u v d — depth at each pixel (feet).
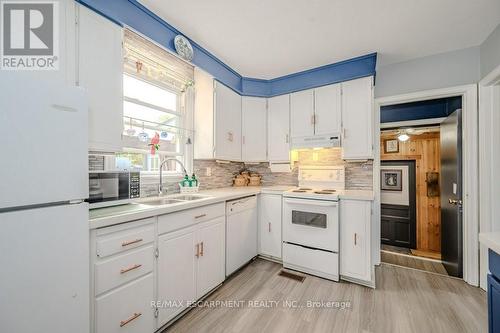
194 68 8.00
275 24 5.93
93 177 4.50
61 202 3.05
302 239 7.63
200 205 5.72
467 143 6.95
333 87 8.20
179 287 5.14
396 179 13.42
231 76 8.71
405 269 8.14
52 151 2.93
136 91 6.45
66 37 3.87
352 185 8.74
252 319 5.21
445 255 8.43
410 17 5.57
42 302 2.82
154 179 6.66
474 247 6.81
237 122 9.07
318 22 5.82
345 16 5.56
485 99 6.55
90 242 3.52
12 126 2.57
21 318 2.64
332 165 9.09
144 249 4.36
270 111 9.62
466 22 5.75
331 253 7.07
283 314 5.39
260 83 9.59
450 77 7.18
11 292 2.57
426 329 4.88
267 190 8.64
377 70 8.25
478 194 6.76
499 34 5.79
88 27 4.20
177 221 5.11
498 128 6.34
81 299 3.22
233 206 7.25
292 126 9.07
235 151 8.91
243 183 10.33
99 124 4.35
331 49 7.19
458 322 5.10
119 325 3.89
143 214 4.26
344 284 6.86
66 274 3.05
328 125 8.27
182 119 7.84
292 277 7.29
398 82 7.93
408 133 12.61
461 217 7.29
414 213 12.85
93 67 4.26
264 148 9.64
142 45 5.98
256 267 8.04
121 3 4.88
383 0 4.99
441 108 9.66
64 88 3.08
